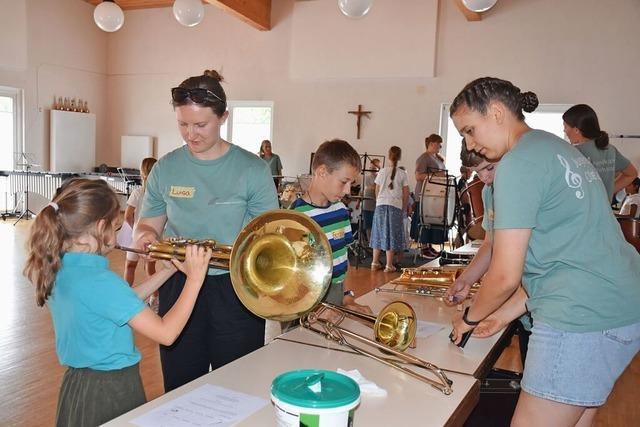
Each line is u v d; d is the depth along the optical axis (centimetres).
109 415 135
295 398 97
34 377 301
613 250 133
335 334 167
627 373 347
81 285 132
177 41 1014
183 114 165
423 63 812
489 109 138
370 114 864
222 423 111
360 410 121
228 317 179
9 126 963
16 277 524
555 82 752
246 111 966
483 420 186
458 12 797
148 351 346
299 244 146
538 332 136
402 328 160
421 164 702
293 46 898
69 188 141
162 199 190
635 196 509
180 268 148
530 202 130
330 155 204
